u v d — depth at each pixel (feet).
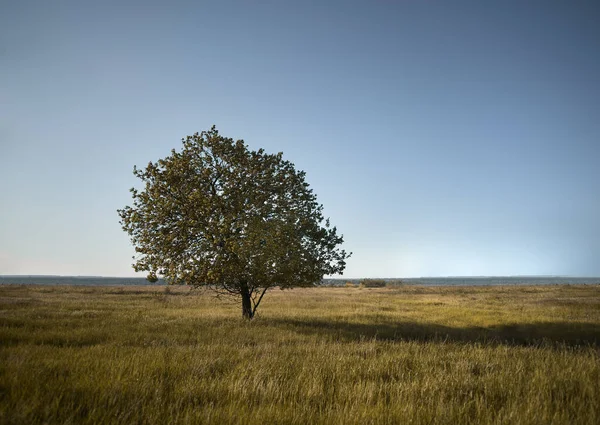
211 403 17.24
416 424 15.84
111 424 15.19
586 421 16.63
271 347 34.22
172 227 60.44
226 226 56.65
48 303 88.07
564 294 158.10
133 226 59.41
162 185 60.39
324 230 65.51
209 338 41.34
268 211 62.85
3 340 36.40
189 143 64.39
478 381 22.75
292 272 60.49
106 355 28.60
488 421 16.26
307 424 15.87
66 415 15.76
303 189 67.82
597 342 49.26
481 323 65.92
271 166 67.05
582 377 23.47
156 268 59.36
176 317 63.77
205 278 57.72
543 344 45.06
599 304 101.45
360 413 16.84
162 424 15.52
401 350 33.55
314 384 21.02
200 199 58.80
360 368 25.77
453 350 35.35
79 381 20.43
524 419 16.28
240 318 61.93
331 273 65.51
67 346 34.35
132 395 18.65
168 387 20.59
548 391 20.79
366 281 292.40
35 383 19.31
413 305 103.81
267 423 15.61
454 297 144.77
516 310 88.07
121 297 124.16
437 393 20.58
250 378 22.09
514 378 23.38
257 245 56.80
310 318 68.39
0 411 15.21
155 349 31.17
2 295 119.96
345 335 47.85
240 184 63.98
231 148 64.69
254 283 61.26
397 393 20.07
